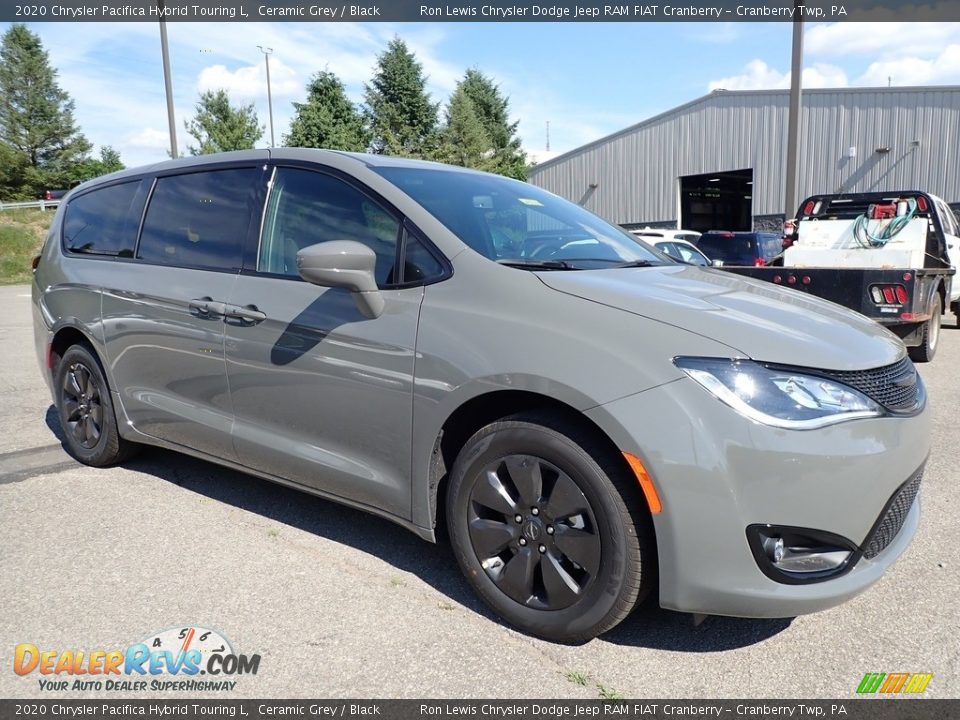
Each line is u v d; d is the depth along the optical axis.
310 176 3.21
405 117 41.91
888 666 2.36
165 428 3.69
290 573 2.96
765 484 2.14
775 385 2.18
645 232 14.68
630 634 2.56
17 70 53.53
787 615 2.22
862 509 2.23
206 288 3.37
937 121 22.64
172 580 2.89
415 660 2.38
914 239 8.51
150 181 3.94
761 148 26.36
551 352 2.36
